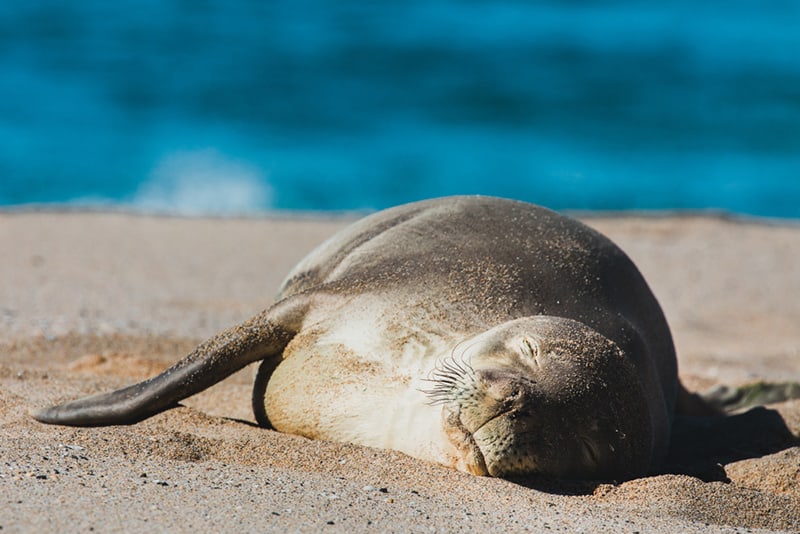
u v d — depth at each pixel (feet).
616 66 401.49
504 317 79.10
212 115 322.96
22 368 97.04
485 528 58.80
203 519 54.85
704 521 65.16
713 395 109.91
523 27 450.71
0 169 263.49
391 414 74.59
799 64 408.67
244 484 62.23
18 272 151.84
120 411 78.02
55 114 311.68
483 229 88.22
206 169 277.23
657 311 91.25
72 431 74.33
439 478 67.41
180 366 80.59
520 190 280.92
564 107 353.92
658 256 196.03
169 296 145.59
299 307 82.17
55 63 360.89
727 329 152.15
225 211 246.06
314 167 286.05
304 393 79.20
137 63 368.68
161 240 187.52
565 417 68.23
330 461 69.46
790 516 67.05
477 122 337.31
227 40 406.62
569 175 294.05
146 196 252.62
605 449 70.18
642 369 79.77
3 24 403.95
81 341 113.09
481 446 67.41
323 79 367.45
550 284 82.43
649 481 69.51
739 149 321.93
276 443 72.79
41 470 61.36
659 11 484.33
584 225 92.84
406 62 391.45
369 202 263.70
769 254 200.85
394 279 82.28
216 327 127.65
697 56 417.28
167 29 416.05
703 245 206.69
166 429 75.31
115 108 320.70
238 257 178.91
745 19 476.13
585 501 66.08
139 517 54.08
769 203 279.69
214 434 75.56
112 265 163.43
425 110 343.46
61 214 204.13
